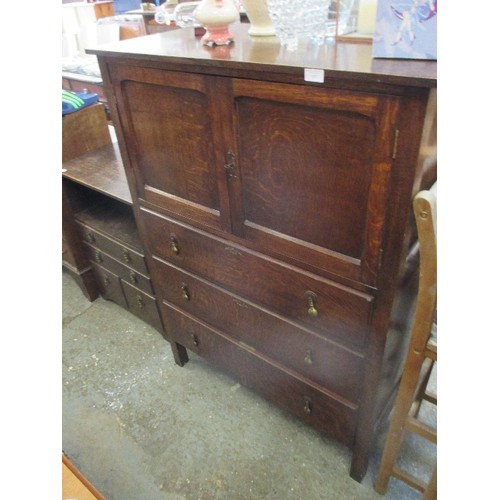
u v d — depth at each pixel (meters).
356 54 0.73
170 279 1.33
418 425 0.97
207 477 1.27
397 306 0.86
